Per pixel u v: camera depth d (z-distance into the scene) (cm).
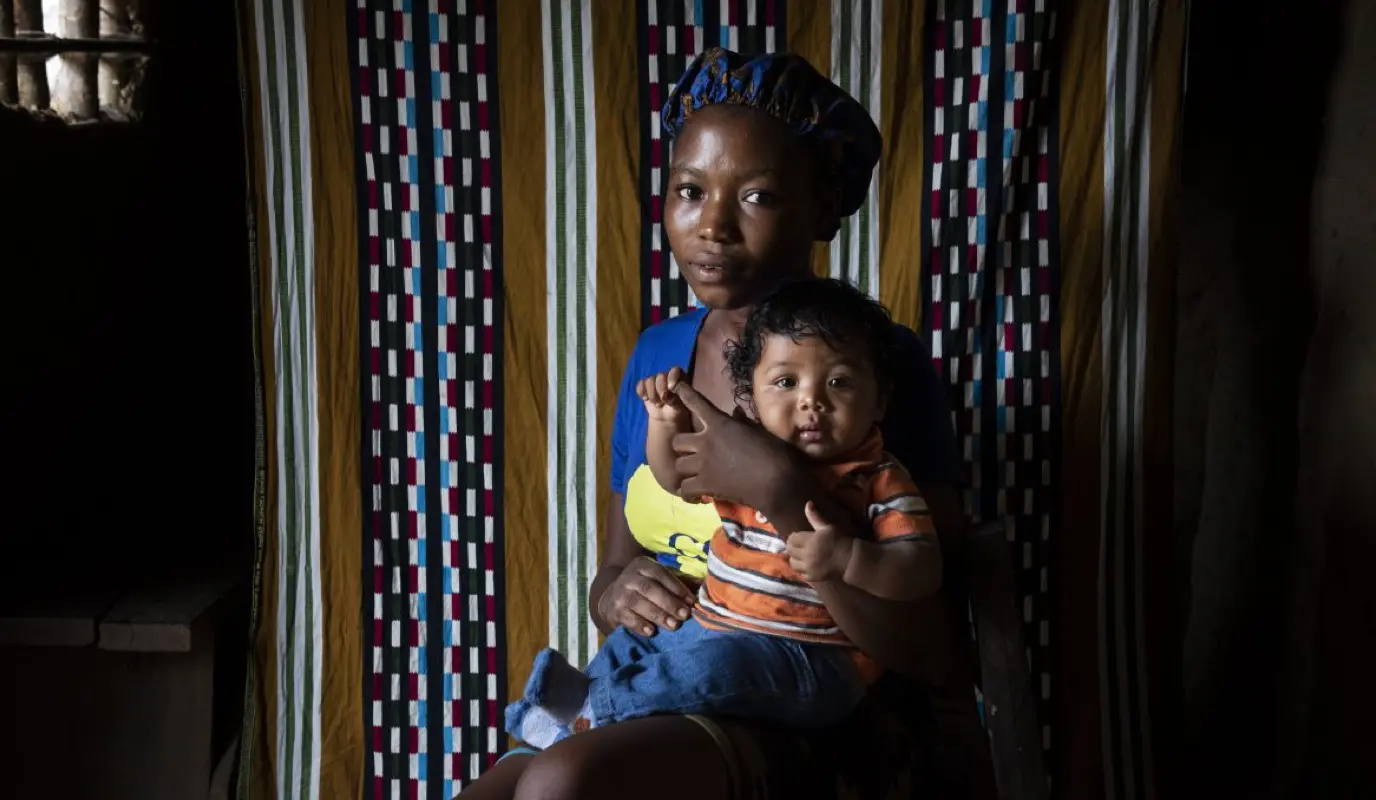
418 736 241
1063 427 230
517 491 238
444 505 237
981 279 229
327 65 226
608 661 160
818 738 150
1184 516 267
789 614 150
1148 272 226
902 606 149
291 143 228
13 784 229
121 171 262
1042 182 226
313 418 234
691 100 170
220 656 239
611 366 235
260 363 233
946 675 160
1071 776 235
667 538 175
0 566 254
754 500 149
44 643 221
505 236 232
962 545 166
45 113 254
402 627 239
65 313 260
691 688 144
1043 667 234
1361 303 216
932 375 172
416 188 230
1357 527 216
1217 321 259
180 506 287
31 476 260
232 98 283
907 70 225
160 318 279
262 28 225
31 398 257
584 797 131
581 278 233
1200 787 258
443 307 233
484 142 229
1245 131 254
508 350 234
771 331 151
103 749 230
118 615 223
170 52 264
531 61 228
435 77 227
